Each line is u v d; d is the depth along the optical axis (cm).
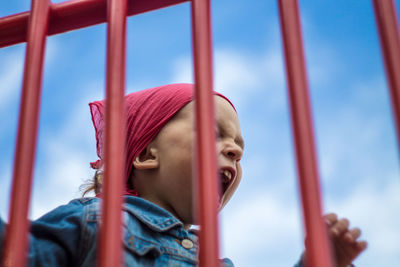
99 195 172
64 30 120
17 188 90
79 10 118
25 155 94
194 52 95
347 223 117
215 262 80
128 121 172
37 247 123
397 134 85
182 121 167
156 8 116
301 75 89
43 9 112
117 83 96
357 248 116
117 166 89
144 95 177
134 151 165
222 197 158
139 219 143
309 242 80
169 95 173
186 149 161
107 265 82
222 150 160
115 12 103
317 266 78
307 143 84
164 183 160
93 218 132
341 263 117
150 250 137
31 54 105
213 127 89
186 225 162
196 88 92
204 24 97
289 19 93
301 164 83
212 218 82
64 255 126
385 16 90
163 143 164
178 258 142
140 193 164
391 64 88
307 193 82
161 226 144
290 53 91
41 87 104
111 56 99
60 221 131
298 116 86
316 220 80
